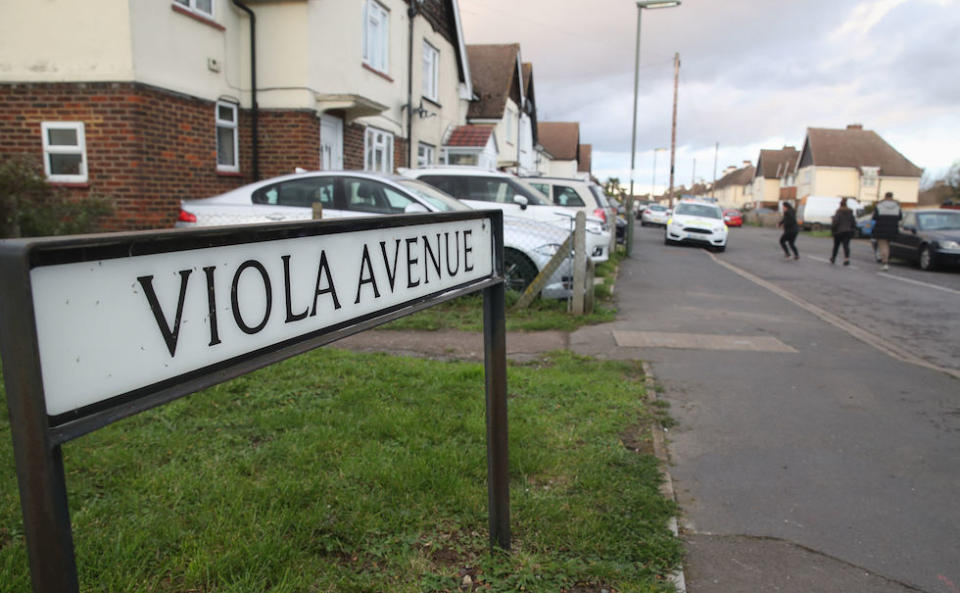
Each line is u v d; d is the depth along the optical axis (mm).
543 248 8766
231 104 11797
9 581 2348
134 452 3459
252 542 2627
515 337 7105
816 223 47781
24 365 967
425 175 11523
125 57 9367
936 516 3293
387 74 15922
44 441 998
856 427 4531
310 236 1538
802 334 7738
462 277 2293
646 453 3871
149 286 1142
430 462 3402
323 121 12836
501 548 2652
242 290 1349
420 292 2033
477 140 21125
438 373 5094
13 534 2684
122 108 9469
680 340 7109
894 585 2705
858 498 3463
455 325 7254
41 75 9500
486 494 3145
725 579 2695
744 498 3420
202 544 2609
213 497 2998
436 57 20109
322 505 2943
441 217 2094
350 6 13555
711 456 3957
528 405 4461
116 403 1104
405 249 1944
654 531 2973
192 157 10719
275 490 3053
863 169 60156
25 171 8609
